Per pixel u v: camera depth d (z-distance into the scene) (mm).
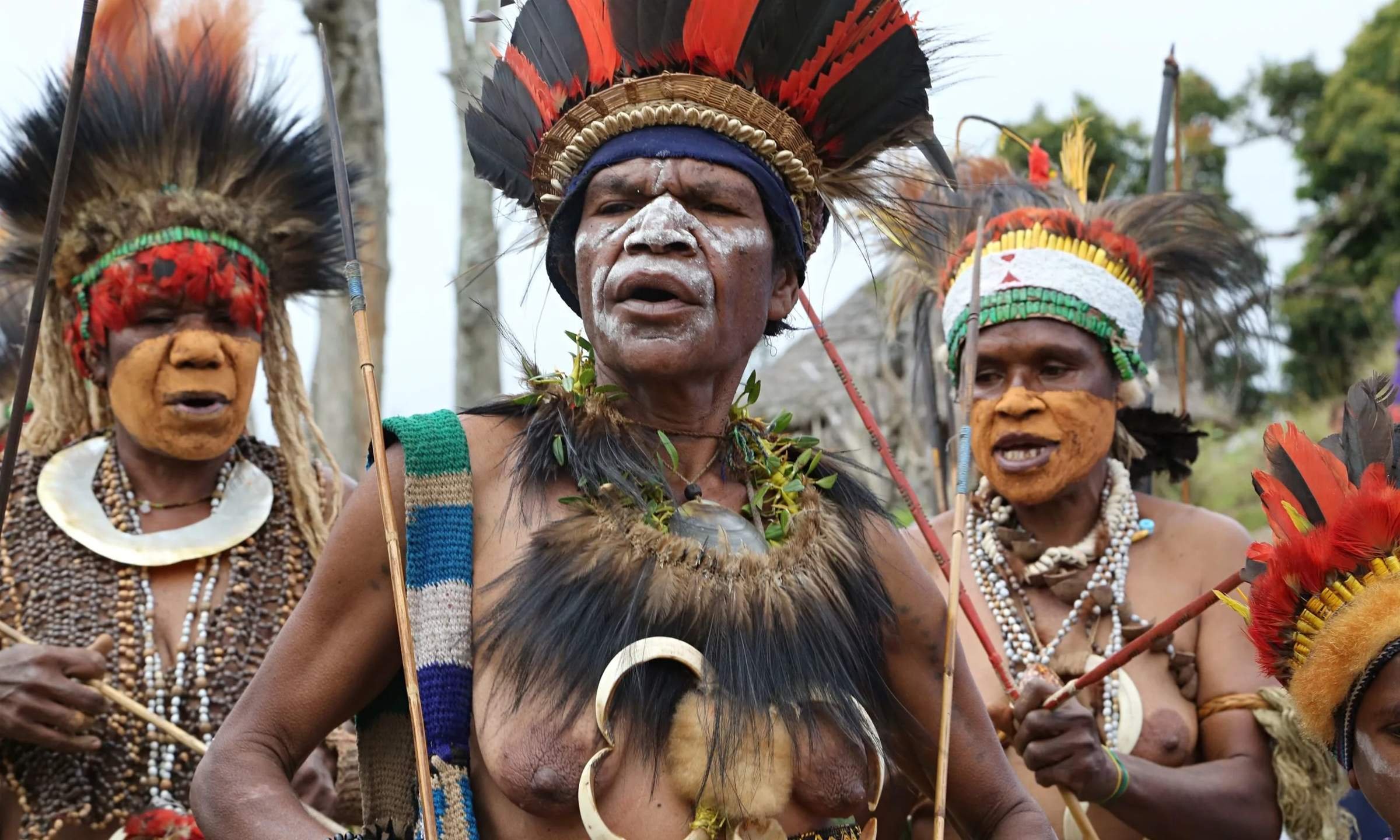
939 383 5672
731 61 3084
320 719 2938
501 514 2930
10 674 4062
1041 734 3932
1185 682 4422
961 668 3264
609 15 3094
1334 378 16250
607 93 3070
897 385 10109
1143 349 5273
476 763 2840
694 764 2732
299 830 2771
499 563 2896
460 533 2908
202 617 4375
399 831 2990
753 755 2746
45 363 4691
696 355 2975
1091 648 4453
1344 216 17547
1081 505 4656
